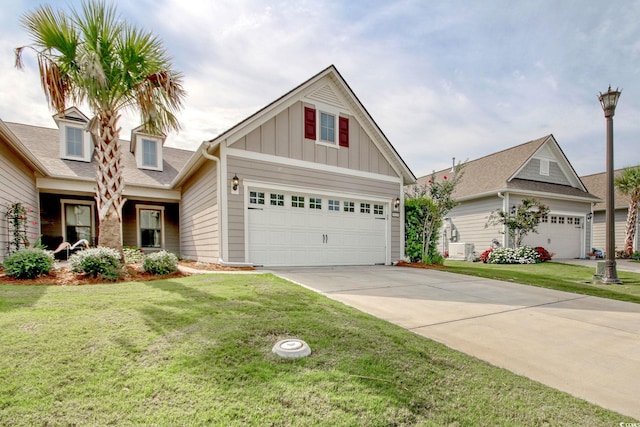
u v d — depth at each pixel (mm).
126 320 3354
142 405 1976
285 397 2117
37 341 2746
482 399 2287
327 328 3385
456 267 10906
